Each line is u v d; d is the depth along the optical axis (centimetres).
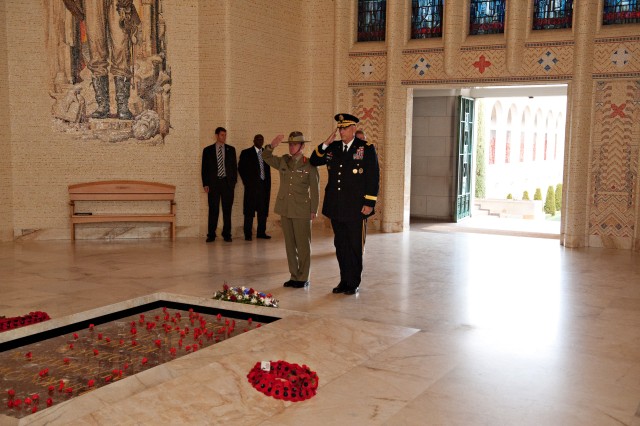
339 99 1409
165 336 611
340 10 1382
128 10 1205
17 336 585
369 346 568
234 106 1246
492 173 2300
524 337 616
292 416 423
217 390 448
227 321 669
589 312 717
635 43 1165
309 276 898
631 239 1199
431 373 509
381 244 1218
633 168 1191
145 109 1232
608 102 1201
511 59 1249
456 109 1598
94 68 1199
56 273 902
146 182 1228
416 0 1364
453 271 954
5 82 1159
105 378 494
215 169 1197
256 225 1329
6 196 1176
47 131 1190
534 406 447
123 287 812
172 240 1224
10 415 429
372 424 413
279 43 1353
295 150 816
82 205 1222
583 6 1177
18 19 1157
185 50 1242
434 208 1661
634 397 467
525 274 936
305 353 535
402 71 1360
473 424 416
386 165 1382
